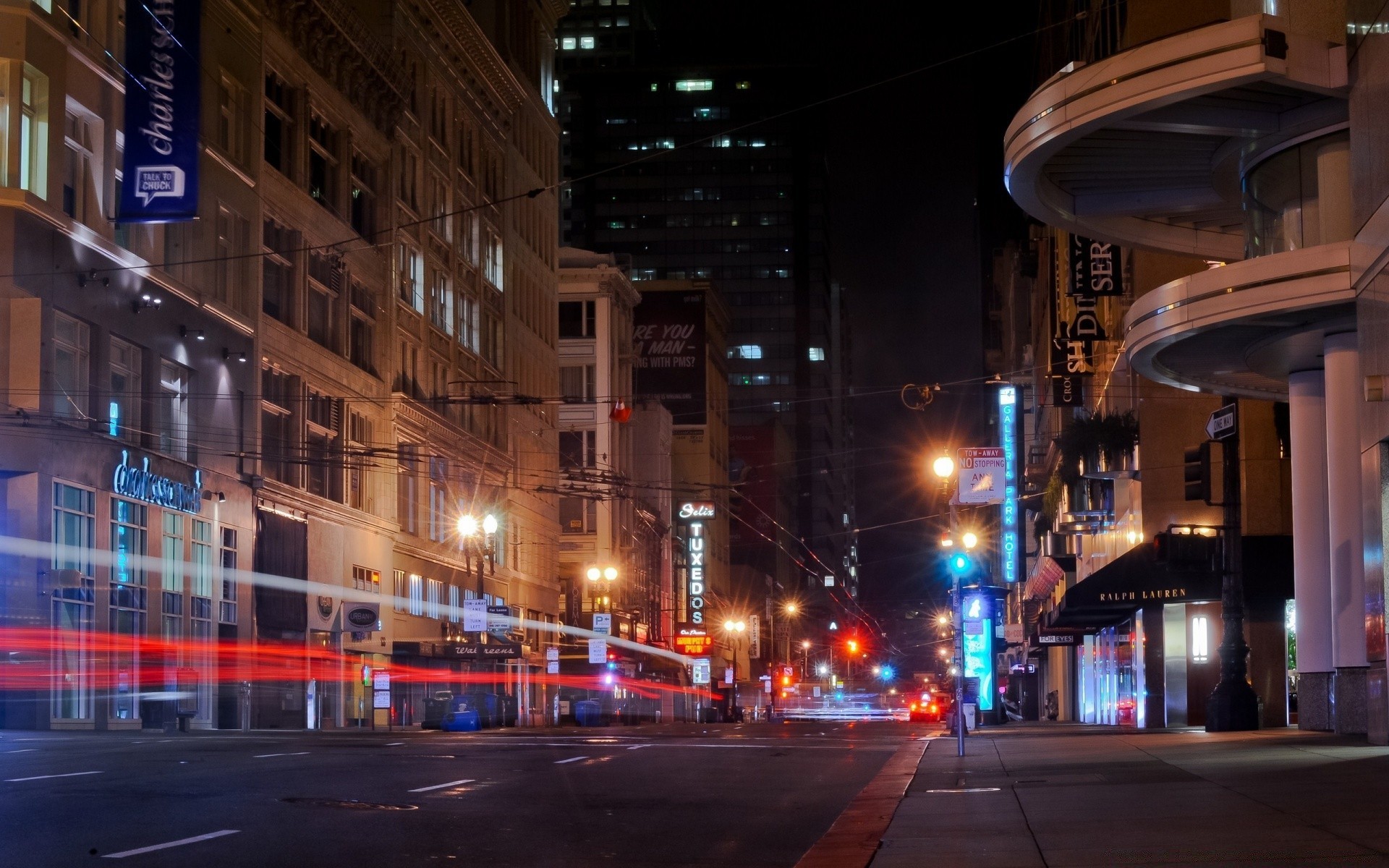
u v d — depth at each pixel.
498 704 60.25
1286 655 35.47
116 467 41.06
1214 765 19.62
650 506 108.69
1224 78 22.30
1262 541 35.97
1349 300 23.19
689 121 198.00
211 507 47.16
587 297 98.62
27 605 37.06
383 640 59.91
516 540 78.19
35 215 38.28
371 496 60.22
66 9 40.34
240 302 49.53
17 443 37.22
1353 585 25.77
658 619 109.62
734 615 140.75
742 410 194.00
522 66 83.62
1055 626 53.06
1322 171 24.41
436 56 67.50
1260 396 30.69
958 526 32.97
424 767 20.98
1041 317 77.75
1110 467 42.94
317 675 53.84
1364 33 21.47
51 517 38.03
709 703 107.81
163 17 42.25
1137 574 38.69
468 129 73.50
